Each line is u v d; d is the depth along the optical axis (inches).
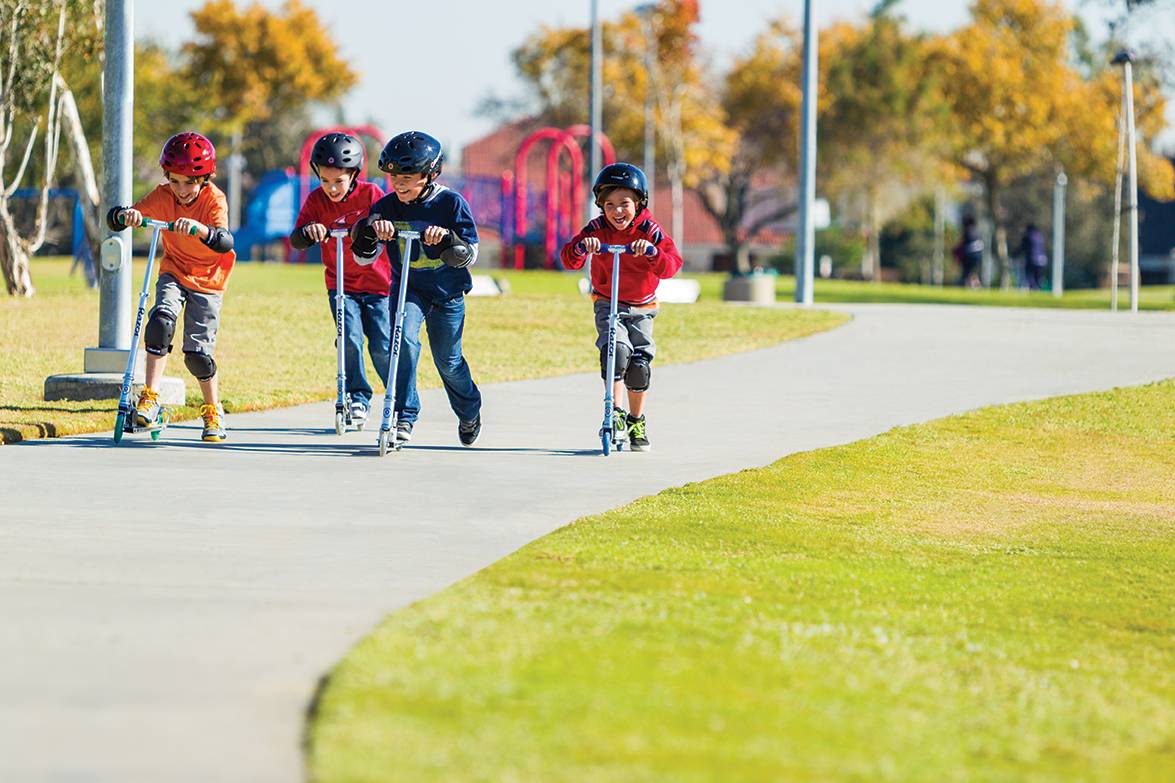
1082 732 526.9
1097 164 6929.1
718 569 746.2
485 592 669.3
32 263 4352.9
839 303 2960.1
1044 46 6943.9
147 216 1131.3
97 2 2479.1
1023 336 2074.3
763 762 460.1
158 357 1127.0
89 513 847.1
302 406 1358.3
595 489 971.3
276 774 441.4
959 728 516.7
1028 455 1194.0
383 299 1219.2
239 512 863.7
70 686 522.9
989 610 717.9
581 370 1680.6
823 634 630.5
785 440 1210.0
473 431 1147.3
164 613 626.5
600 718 490.9
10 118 2503.7
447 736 467.5
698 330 2096.5
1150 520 965.2
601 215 1144.2
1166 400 1465.3
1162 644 681.0
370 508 888.3
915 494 1015.0
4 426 1123.3
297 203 5349.4
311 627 606.5
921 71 6879.9
